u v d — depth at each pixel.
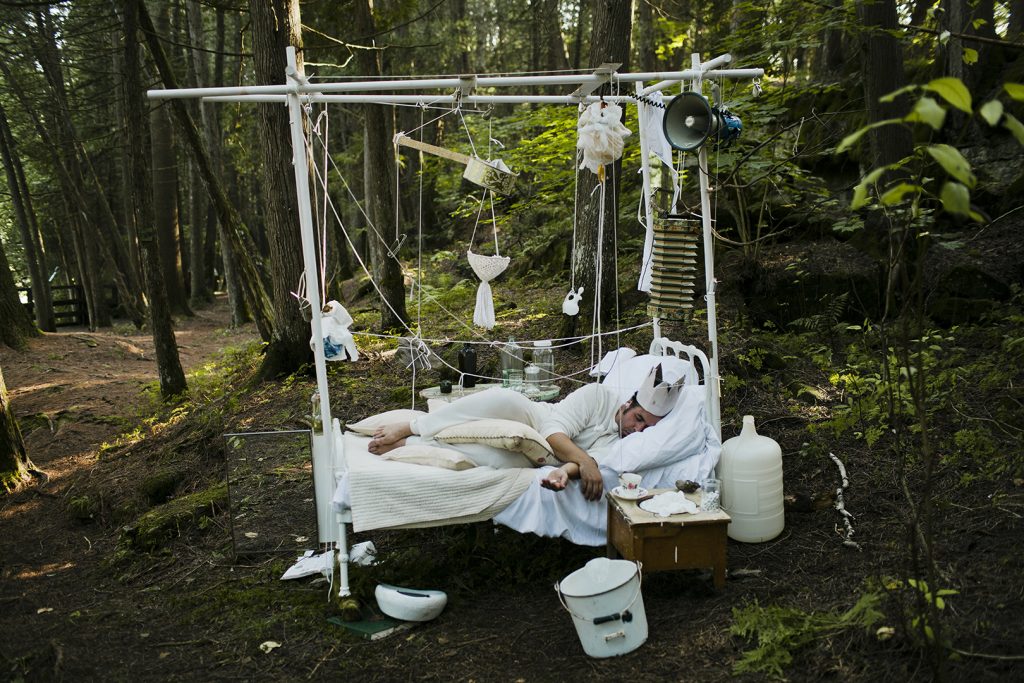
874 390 5.07
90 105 17.16
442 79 3.58
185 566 4.32
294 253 6.70
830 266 6.65
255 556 4.30
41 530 5.32
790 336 6.30
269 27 6.24
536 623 3.39
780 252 7.16
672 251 4.16
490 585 3.76
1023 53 7.73
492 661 3.12
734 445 3.85
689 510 3.39
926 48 9.11
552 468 3.78
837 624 2.91
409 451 3.82
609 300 6.39
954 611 2.96
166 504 5.04
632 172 8.61
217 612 3.73
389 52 14.15
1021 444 4.20
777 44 6.55
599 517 3.80
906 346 2.55
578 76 3.70
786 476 4.45
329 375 6.79
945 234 6.63
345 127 18.66
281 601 3.76
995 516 3.66
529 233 10.24
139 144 7.68
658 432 3.90
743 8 6.88
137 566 4.42
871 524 3.83
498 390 4.02
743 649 2.95
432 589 3.72
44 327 16.02
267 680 3.10
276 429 5.73
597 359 6.04
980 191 7.25
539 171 9.10
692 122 3.78
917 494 4.04
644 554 3.31
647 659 3.00
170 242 18.42
